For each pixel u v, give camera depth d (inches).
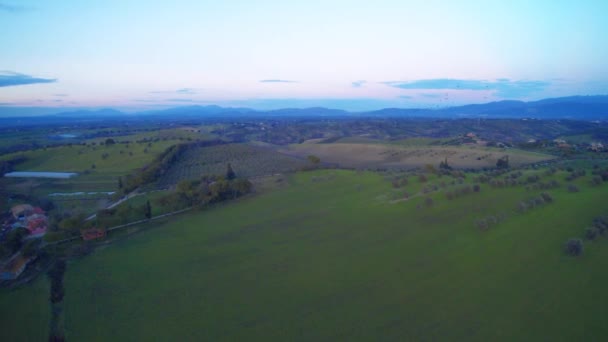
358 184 4015.8
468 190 3090.6
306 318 1531.7
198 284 1898.4
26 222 2942.9
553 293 1585.9
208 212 3262.8
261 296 1743.4
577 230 2175.2
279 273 1979.6
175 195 3484.3
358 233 2524.6
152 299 1760.6
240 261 2170.3
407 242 2293.3
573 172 3334.2
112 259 2274.9
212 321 1545.3
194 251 2361.0
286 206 3344.0
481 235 2283.5
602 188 2920.8
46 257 2335.1
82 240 2618.1
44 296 1835.6
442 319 1461.6
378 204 3157.0
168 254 2326.5
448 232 2391.7
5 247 2294.5
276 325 1492.4
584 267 1765.5
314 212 3095.5
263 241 2484.0
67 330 1530.5
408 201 3120.1
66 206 3737.7
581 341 1277.1
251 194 3860.7
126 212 3043.8
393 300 1632.6
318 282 1850.4
